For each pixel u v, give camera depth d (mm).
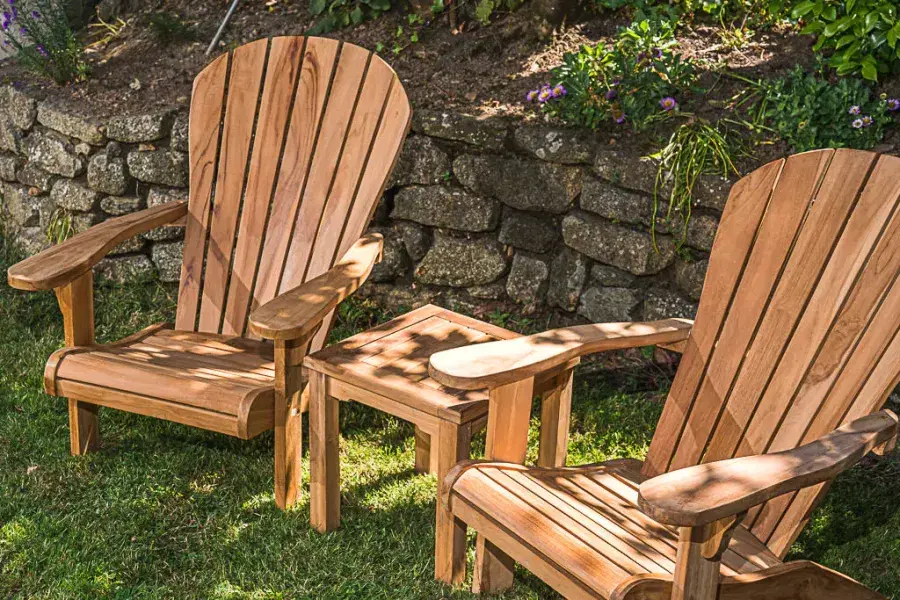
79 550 2438
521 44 3920
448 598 2299
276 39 3008
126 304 3828
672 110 3328
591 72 3467
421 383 2293
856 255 2029
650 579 1687
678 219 3188
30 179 4145
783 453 1698
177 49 4344
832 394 2016
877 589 2361
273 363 2789
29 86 4188
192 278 3072
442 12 4137
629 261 3293
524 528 1874
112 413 3146
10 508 2609
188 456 2912
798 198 2127
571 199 3371
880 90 3404
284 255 2953
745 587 1763
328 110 2914
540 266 3467
